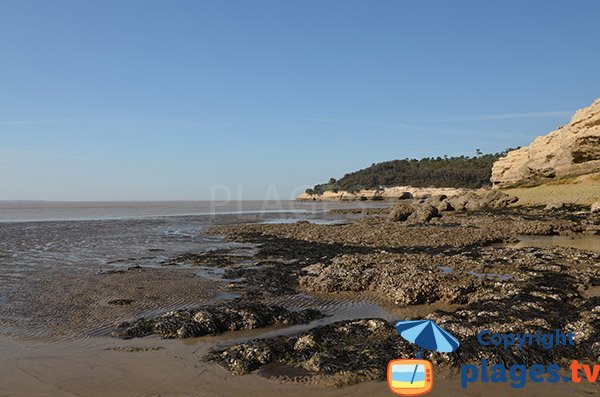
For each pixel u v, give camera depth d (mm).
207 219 68688
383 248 28359
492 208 64312
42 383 9016
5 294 16594
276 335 11969
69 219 68125
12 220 64812
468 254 23688
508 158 98875
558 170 74500
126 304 15180
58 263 24234
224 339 11633
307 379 8867
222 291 17250
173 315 12734
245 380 8961
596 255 22484
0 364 10016
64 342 11445
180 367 9711
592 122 68188
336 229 40344
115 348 10969
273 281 18516
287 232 40125
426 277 16500
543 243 29922
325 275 18047
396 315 13875
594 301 13211
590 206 50781
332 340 10711
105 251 29438
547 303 13492
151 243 34375
